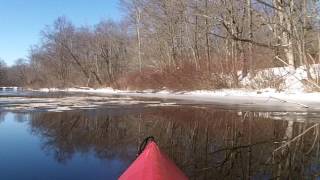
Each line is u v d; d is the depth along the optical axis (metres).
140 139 10.23
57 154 8.48
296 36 24.17
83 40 78.56
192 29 42.84
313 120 13.76
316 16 23.25
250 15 31.83
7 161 7.86
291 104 20.52
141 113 16.59
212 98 27.03
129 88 50.56
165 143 9.60
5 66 137.38
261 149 8.84
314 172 6.90
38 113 16.81
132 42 64.44
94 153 8.53
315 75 24.30
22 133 11.30
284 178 6.51
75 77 80.69
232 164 7.42
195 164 7.49
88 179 6.62
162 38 48.25
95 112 17.14
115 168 7.28
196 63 37.81
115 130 11.75
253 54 32.22
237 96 27.81
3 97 33.06
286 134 10.84
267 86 28.52
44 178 6.69
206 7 35.19
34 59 96.44
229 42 36.53
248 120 13.87
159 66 47.56
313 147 9.04
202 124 12.98
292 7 23.16
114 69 75.38
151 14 48.31
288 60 28.05
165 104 21.83
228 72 33.28
